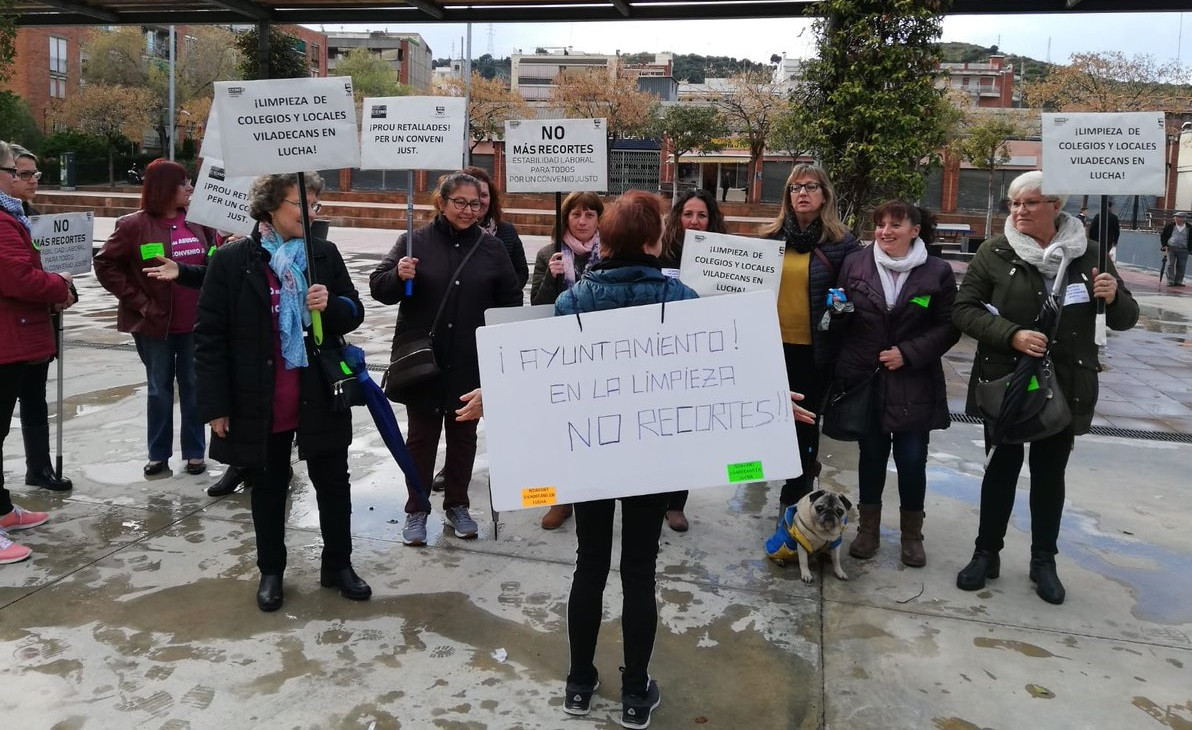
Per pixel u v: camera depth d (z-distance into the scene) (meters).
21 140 42.25
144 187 4.82
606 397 2.67
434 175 39.12
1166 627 3.52
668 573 3.94
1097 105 34.81
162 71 49.31
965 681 3.10
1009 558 4.17
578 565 2.81
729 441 2.68
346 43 98.75
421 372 3.95
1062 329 3.59
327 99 3.40
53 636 3.28
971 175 35.84
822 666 3.18
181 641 3.26
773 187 41.41
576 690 2.84
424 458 4.21
